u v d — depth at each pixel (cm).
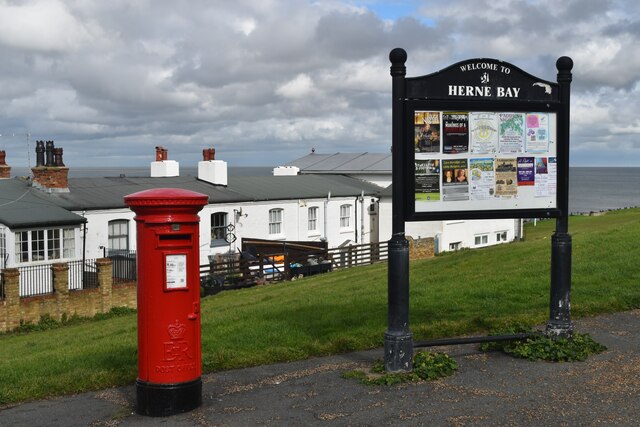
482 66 744
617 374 702
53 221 2330
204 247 2959
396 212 720
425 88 725
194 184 3288
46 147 2742
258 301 1623
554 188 780
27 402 697
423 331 912
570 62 770
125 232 2728
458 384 685
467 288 1249
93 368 817
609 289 1138
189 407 634
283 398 667
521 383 682
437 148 734
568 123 779
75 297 2114
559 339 786
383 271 2102
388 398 651
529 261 1545
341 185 3909
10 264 2244
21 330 1988
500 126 755
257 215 3216
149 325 624
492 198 757
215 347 870
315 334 931
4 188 2722
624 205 11062
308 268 2817
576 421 579
